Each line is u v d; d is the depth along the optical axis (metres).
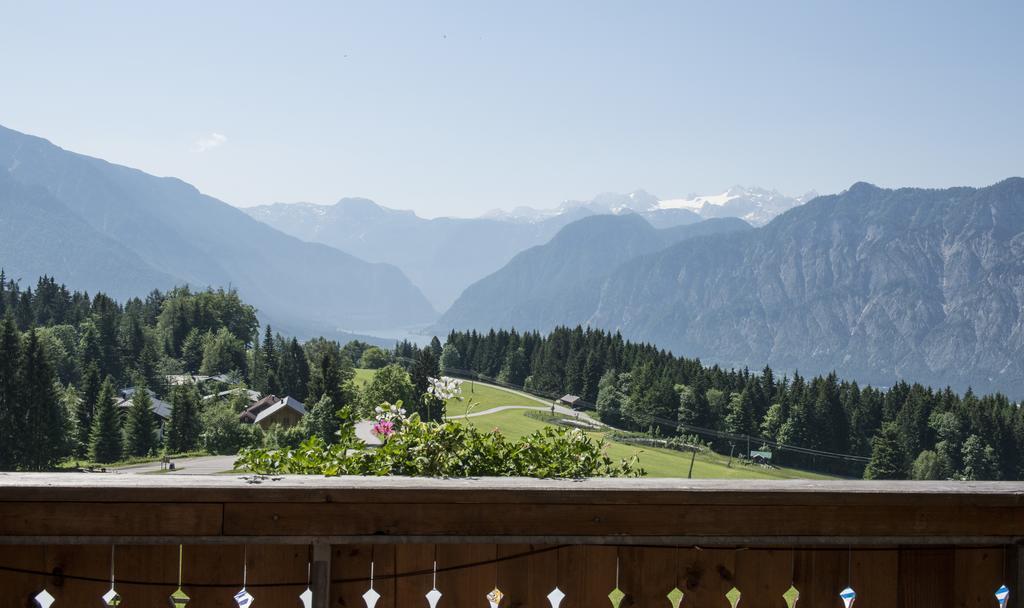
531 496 2.19
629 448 58.69
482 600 2.25
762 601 2.33
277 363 141.75
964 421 121.94
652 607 2.28
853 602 2.37
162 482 2.10
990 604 2.43
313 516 2.14
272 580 2.19
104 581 2.16
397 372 69.00
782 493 2.27
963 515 2.36
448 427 4.82
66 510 2.08
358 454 4.91
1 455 88.62
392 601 2.22
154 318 173.50
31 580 2.14
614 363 154.88
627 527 2.23
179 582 2.17
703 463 109.44
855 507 2.32
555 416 130.75
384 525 2.16
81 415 105.88
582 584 2.27
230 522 2.12
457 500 2.17
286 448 5.07
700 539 2.26
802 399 126.06
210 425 96.94
